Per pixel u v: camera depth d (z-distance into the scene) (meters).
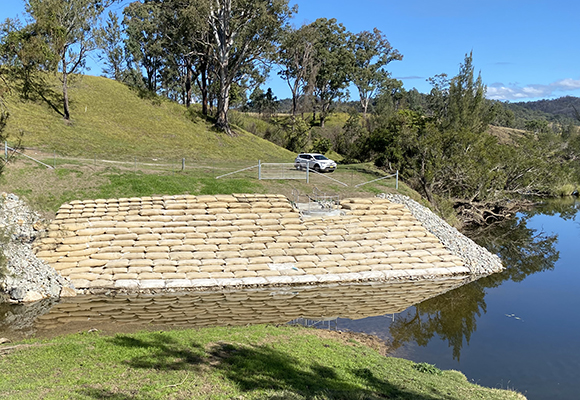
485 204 39.34
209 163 41.19
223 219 23.27
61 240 20.08
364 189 31.36
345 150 68.50
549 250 30.88
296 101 80.50
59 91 47.38
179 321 14.89
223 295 18.41
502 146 43.00
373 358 11.98
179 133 50.50
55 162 27.70
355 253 22.73
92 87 51.91
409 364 12.18
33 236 20.55
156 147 45.03
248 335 12.62
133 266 19.47
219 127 55.19
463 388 10.47
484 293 20.36
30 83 44.94
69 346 10.60
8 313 15.44
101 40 43.84
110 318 15.07
